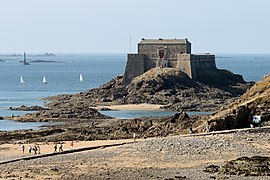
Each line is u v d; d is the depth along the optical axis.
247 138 178.38
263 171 134.25
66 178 130.00
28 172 137.38
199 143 170.75
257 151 160.75
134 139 194.12
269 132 188.75
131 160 151.88
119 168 141.75
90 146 180.88
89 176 132.12
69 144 193.50
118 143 182.88
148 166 143.88
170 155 157.00
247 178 128.50
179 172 135.88
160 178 129.50
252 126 197.00
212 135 184.25
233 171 134.38
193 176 131.00
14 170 141.12
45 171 138.62
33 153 177.62
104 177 130.88
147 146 170.25
